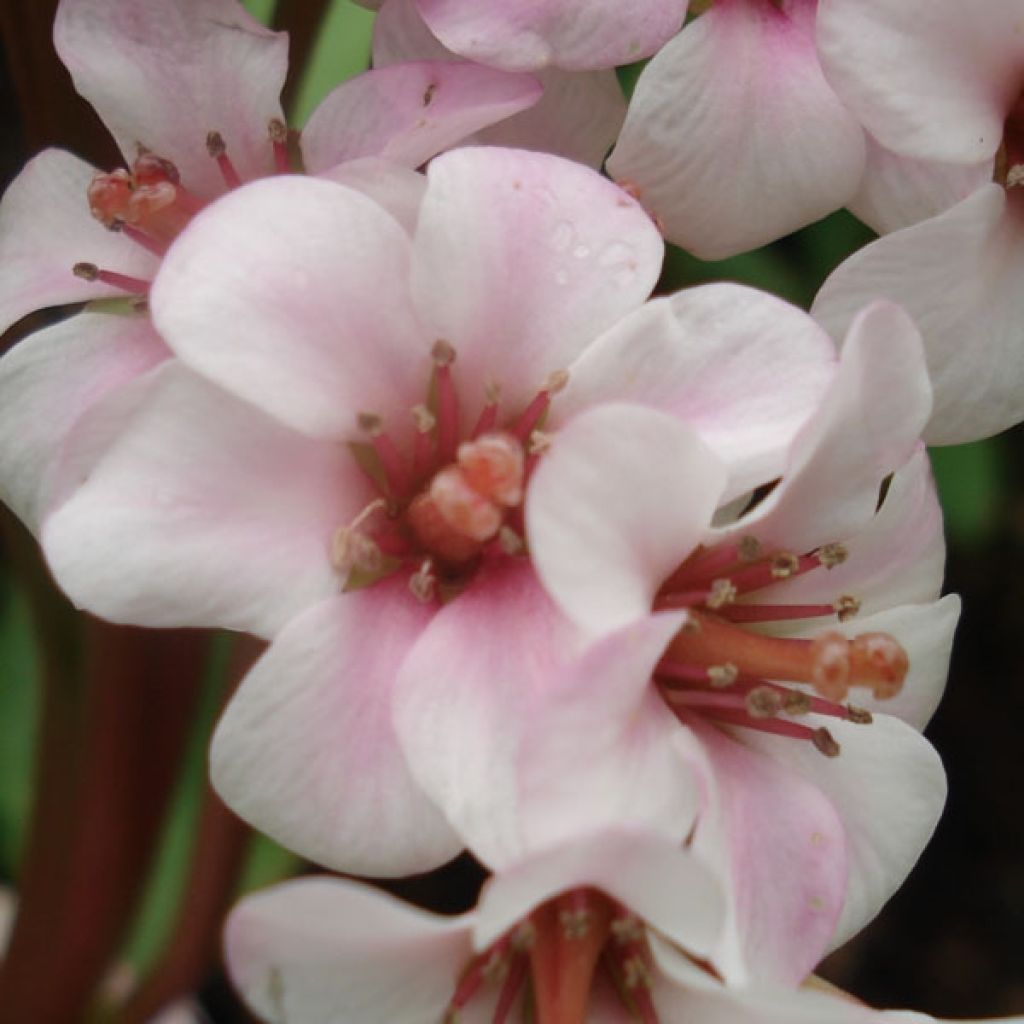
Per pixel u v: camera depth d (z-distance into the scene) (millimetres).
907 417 121
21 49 141
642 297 124
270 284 120
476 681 119
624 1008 124
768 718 125
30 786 169
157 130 135
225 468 120
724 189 131
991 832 219
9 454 129
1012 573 222
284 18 143
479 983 122
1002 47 132
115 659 161
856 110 130
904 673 121
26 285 134
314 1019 116
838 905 121
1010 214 136
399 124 129
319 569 121
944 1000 211
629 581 117
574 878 112
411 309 123
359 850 118
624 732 116
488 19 127
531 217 123
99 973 171
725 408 122
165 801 167
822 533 125
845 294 132
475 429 126
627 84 180
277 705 118
